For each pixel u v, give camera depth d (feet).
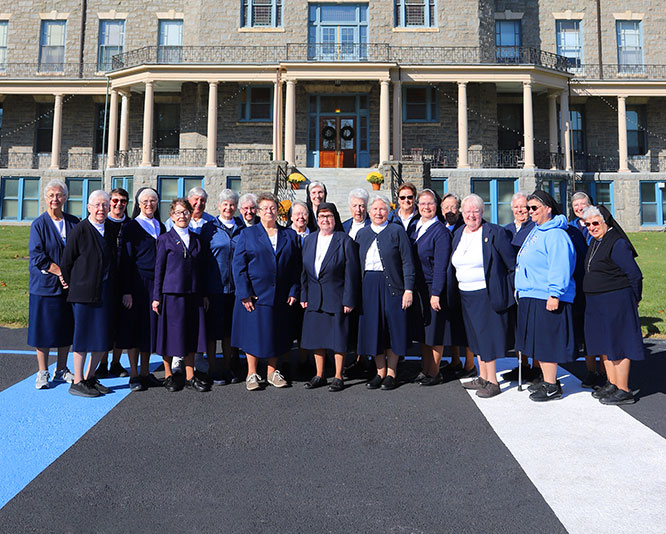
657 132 84.69
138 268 16.75
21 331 24.39
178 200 16.72
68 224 17.19
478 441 12.50
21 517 9.00
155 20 82.38
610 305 15.42
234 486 10.18
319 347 16.96
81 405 15.08
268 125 75.82
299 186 58.70
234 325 17.17
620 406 15.15
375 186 53.06
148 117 70.95
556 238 15.46
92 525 8.76
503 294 16.10
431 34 75.25
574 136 84.02
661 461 11.26
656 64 82.58
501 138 80.23
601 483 10.25
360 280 17.15
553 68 73.36
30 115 85.66
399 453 11.78
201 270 16.99
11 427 13.25
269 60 74.90
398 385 17.65
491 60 76.79
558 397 15.99
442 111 75.61
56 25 84.58
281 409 14.90
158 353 16.30
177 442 12.39
